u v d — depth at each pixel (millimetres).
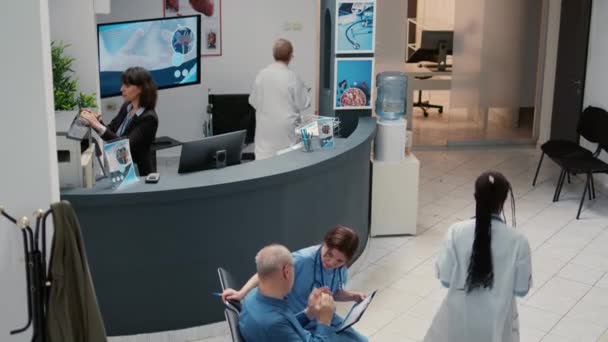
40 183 3637
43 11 3549
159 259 4824
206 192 4770
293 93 6789
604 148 7773
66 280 3352
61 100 5562
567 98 9227
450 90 10094
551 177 8695
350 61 6691
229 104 8641
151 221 4746
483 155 9719
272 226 5184
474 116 10164
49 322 3355
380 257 6359
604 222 7242
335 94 6758
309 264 3545
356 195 6176
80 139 4617
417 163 6652
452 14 11031
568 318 5348
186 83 7980
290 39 9086
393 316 5355
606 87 8250
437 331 3838
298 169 5199
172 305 4930
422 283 5883
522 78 10062
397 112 6707
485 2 9805
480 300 3666
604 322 5293
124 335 4891
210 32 8891
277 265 3086
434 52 10125
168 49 7668
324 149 5789
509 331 3703
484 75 10031
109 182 4820
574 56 8992
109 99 8672
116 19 8641
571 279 5984
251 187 4941
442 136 10508
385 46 9789
